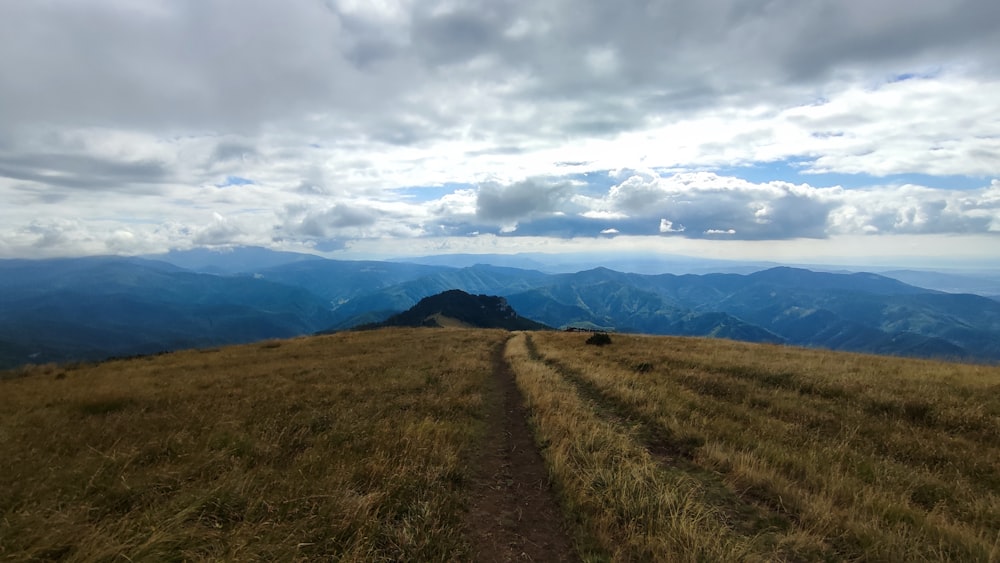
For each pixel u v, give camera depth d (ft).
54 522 16.60
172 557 15.48
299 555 16.22
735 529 19.65
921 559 16.88
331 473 23.85
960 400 40.60
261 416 38.09
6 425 36.14
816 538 18.42
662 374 59.57
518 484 26.02
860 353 85.40
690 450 30.78
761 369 57.77
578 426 34.12
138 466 25.25
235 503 20.04
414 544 17.63
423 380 57.36
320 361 83.10
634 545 18.28
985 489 24.58
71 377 74.38
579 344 109.91
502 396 52.75
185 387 56.34
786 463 27.14
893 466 27.02
